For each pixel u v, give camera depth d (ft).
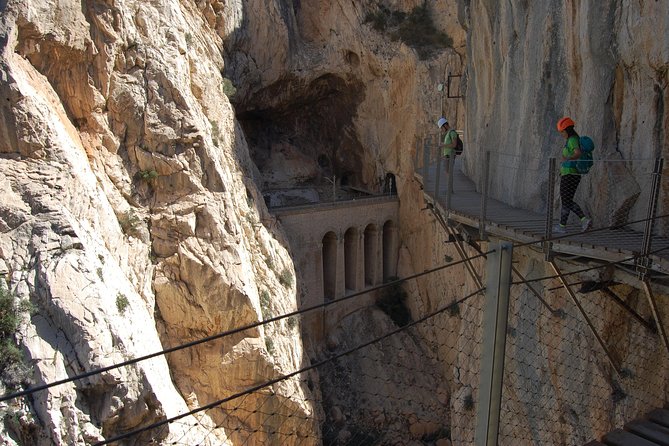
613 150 43.42
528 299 52.65
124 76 86.12
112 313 64.64
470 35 81.10
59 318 60.85
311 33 153.07
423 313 137.69
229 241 90.12
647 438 24.08
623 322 40.65
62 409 57.26
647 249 30.63
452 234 56.70
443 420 116.98
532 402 51.34
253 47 133.80
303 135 169.27
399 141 147.95
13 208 64.49
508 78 60.49
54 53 77.30
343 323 135.95
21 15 71.41
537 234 39.40
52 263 63.21
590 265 36.24
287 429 91.91
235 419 86.99
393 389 120.78
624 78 42.50
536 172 51.24
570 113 48.55
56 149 70.23
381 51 146.20
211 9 118.21
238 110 141.90
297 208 123.85
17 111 67.72
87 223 71.77
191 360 86.84
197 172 90.43
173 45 93.30
